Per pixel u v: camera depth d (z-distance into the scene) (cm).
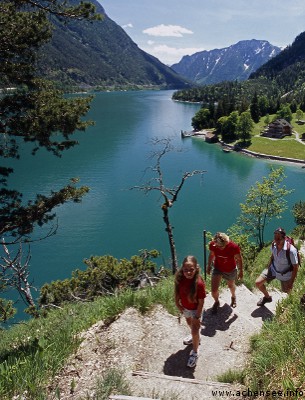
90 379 500
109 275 1706
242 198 6172
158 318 693
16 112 1252
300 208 4475
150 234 4678
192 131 13338
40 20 1225
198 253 4184
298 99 18762
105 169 7706
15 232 1298
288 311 585
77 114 1295
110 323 671
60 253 4128
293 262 757
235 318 719
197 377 539
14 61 1229
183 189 6625
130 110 18925
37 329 805
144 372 512
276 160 9306
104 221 5041
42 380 478
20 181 6694
